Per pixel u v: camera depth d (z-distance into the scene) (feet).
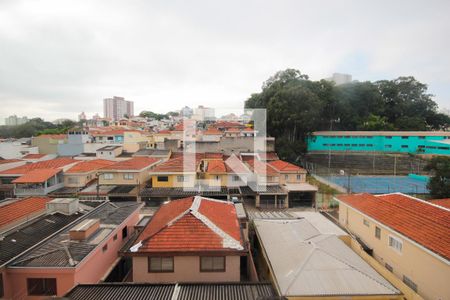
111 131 175.52
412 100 222.28
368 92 204.54
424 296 40.45
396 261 46.78
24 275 35.35
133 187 97.76
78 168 104.78
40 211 56.29
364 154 179.11
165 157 124.26
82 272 37.01
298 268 38.04
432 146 176.55
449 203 58.59
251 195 93.66
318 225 61.77
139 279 37.88
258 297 28.22
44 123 312.09
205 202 51.93
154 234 40.06
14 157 147.54
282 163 116.57
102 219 52.16
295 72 183.21
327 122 202.59
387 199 59.00
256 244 55.67
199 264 38.06
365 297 34.12
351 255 43.34
